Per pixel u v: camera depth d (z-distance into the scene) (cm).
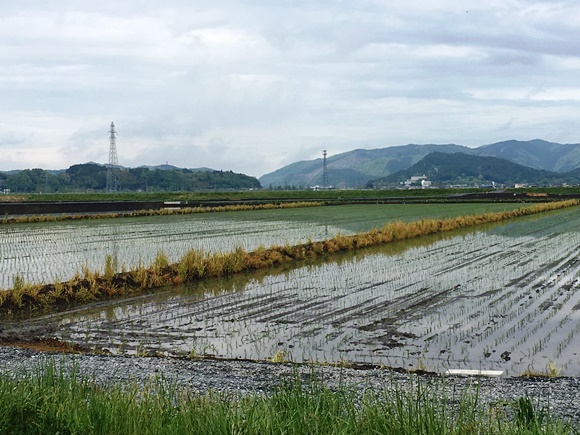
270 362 1234
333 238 3662
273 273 2667
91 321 1759
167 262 2619
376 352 1375
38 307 1955
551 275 2500
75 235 4200
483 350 1377
